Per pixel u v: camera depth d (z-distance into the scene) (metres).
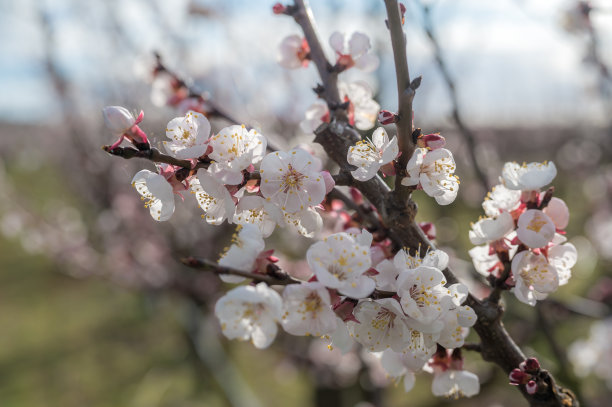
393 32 0.27
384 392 0.85
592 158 1.63
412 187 0.29
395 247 0.32
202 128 0.28
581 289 1.11
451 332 0.29
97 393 1.27
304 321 0.26
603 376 0.73
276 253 0.85
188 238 1.17
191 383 1.24
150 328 1.52
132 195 1.27
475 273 0.50
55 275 1.95
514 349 0.31
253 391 1.19
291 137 1.05
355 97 0.38
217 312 0.27
